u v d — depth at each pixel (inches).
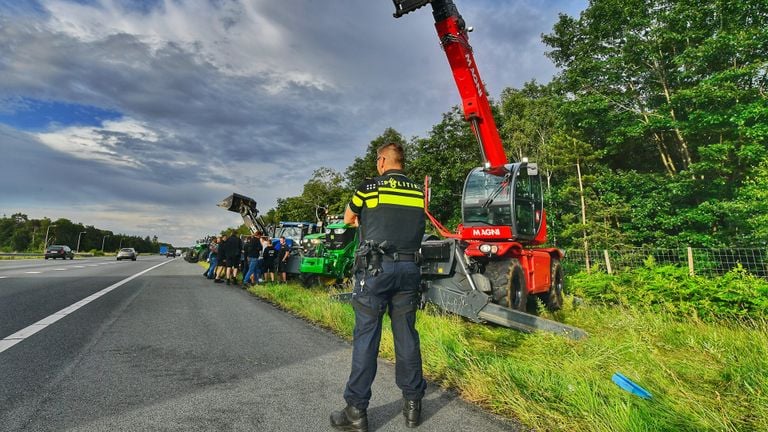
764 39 529.3
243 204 587.8
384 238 101.0
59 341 172.2
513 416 105.7
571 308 301.1
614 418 96.0
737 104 539.8
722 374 142.5
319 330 219.1
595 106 670.5
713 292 242.2
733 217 508.4
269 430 92.1
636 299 272.5
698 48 561.9
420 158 1025.5
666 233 626.2
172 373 134.2
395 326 103.0
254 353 163.8
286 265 494.6
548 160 773.3
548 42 775.1
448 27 301.1
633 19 636.1
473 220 301.6
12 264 949.8
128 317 237.1
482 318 233.0
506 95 1083.3
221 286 479.5
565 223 676.7
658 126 627.5
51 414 98.0
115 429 90.6
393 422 99.9
